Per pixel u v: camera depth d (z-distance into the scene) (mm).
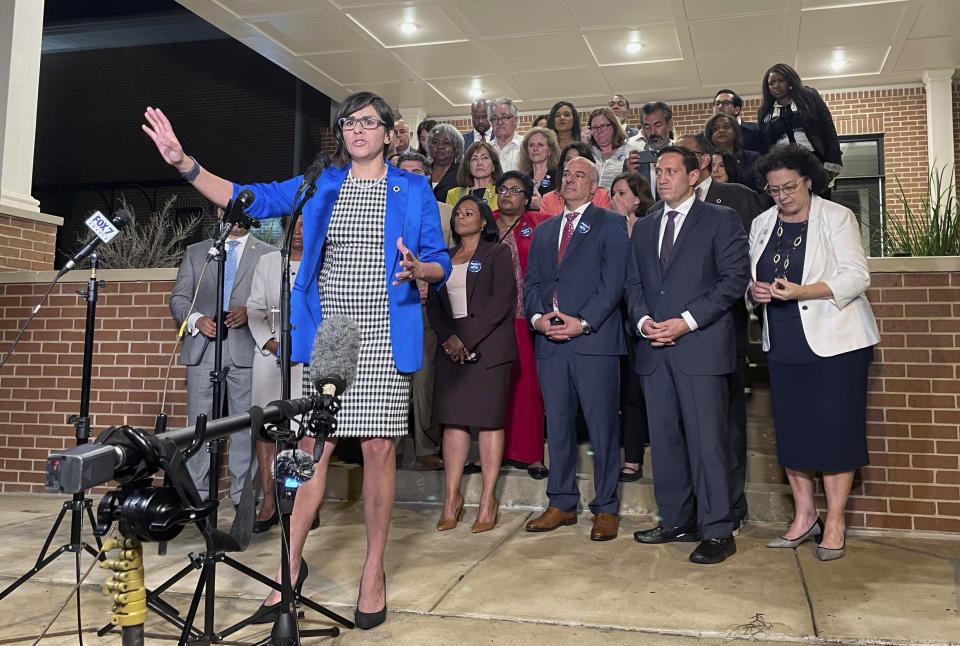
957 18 8328
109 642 2416
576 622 2562
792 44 9039
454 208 4020
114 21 12578
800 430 3338
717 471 3340
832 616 2607
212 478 2436
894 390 3891
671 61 9562
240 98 12594
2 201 5629
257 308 4000
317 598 2830
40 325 5152
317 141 12305
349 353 2018
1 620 2621
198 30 12711
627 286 3721
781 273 3389
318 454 1907
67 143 13312
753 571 3146
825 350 3258
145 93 13055
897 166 10367
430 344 4516
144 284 5000
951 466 3789
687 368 3393
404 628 2514
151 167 12906
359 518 4172
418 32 8875
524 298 3998
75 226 13180
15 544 3676
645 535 3613
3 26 5883
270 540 3758
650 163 5145
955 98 10305
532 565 3236
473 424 3773
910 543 3627
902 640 2395
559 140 5973
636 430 4285
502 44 9156
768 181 3432
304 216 2604
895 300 3916
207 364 4098
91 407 5012
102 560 1499
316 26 8727
